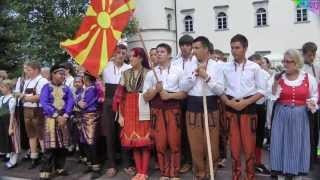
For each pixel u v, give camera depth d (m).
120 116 6.27
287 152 5.16
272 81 5.46
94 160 6.57
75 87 7.02
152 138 6.09
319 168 6.07
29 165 7.55
